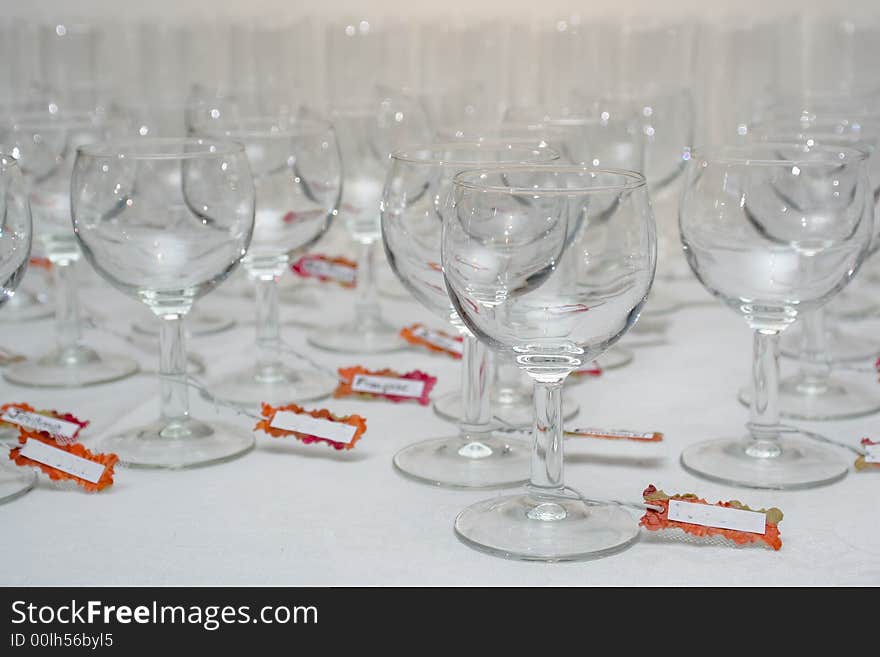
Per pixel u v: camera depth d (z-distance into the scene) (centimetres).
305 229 116
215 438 103
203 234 97
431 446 102
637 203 77
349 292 162
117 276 98
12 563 80
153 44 194
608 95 151
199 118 151
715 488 94
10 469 96
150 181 95
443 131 110
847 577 78
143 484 95
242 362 129
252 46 188
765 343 99
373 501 91
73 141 123
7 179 90
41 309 152
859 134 117
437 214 93
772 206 91
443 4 230
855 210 91
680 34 175
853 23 184
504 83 193
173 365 104
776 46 178
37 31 186
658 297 155
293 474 97
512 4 230
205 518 88
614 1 230
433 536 85
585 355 80
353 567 80
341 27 184
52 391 119
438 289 96
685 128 146
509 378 121
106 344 136
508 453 100
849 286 162
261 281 121
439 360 129
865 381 121
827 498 92
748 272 93
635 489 93
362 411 113
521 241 77
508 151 99
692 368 126
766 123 128
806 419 110
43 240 125
